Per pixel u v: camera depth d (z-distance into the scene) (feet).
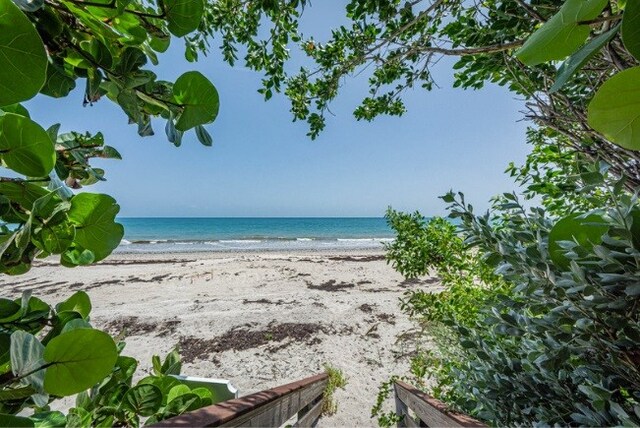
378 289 25.90
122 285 27.40
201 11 2.09
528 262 2.47
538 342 2.91
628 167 2.77
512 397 3.05
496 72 4.92
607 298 1.95
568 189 2.88
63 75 2.03
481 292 5.96
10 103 1.36
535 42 1.21
